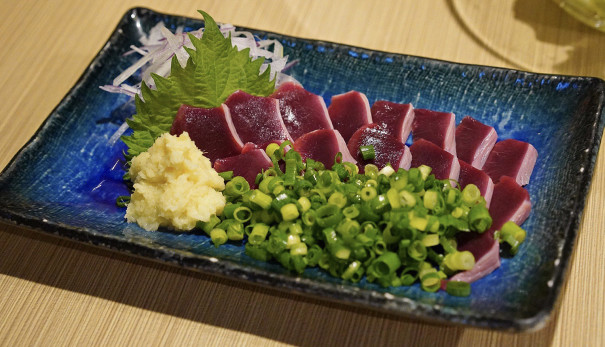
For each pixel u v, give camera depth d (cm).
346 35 43
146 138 37
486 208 31
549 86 36
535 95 36
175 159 32
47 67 43
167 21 42
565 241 29
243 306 32
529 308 27
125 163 38
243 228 32
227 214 33
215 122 36
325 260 30
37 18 46
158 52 40
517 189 32
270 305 32
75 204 35
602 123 33
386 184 32
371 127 36
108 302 32
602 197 35
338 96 38
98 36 44
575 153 33
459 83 38
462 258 29
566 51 41
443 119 36
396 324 31
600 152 36
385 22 44
